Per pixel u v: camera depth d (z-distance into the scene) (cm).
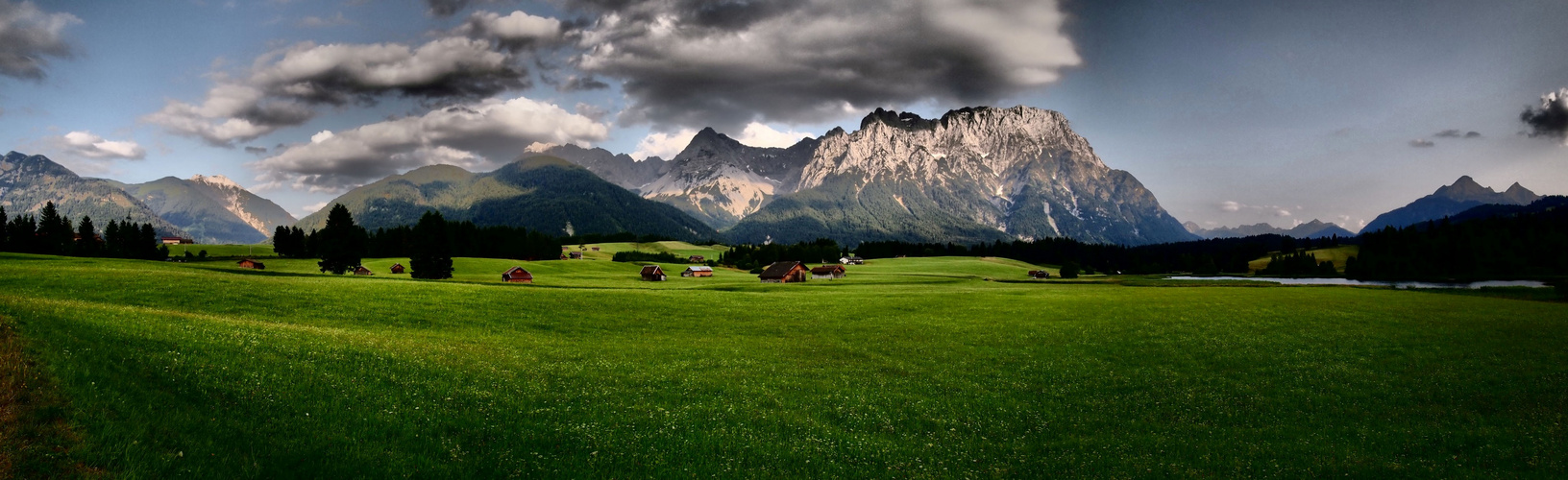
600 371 2864
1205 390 2914
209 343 2327
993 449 1995
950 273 17612
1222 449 2012
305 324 3781
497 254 18112
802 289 9119
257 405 1756
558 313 4978
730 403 2366
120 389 1639
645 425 1991
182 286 4728
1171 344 4188
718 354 3547
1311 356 3753
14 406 1393
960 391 2812
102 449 1327
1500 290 9481
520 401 2136
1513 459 1928
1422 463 1883
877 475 1706
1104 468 1820
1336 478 1756
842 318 5431
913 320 5338
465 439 1739
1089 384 3019
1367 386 3002
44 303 2716
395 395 2050
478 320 4469
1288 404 2653
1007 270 18900
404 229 17275
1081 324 5125
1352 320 5269
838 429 2106
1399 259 18188
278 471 1398
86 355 1834
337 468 1457
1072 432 2228
